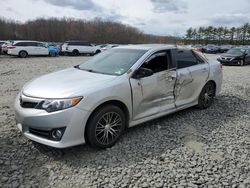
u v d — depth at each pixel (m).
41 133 3.53
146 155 3.68
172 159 3.59
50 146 3.54
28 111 3.51
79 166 3.38
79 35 65.56
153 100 4.47
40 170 3.28
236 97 7.14
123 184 3.01
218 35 87.50
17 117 3.71
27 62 18.08
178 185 3.01
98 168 3.33
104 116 3.76
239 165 3.48
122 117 4.00
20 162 3.42
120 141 4.09
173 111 4.94
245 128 4.84
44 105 3.43
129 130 4.53
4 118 4.91
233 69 15.03
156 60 4.59
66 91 3.52
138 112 4.26
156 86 4.45
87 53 29.11
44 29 66.38
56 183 3.03
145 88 4.25
